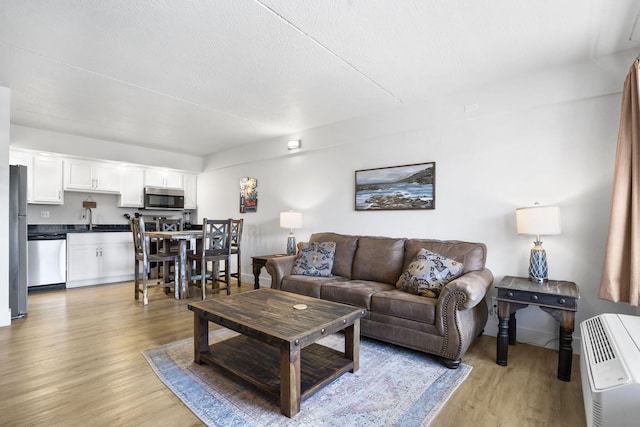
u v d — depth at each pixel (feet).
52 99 11.31
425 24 7.00
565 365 7.10
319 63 8.77
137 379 7.00
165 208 19.84
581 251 8.63
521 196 9.55
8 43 7.70
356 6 6.40
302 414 5.84
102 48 7.97
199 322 7.67
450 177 10.89
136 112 12.70
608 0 6.16
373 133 12.70
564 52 8.13
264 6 6.39
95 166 17.28
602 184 8.38
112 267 17.40
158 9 6.45
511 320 9.22
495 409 6.04
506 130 9.84
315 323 6.56
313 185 14.98
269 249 17.01
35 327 10.19
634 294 6.92
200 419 5.67
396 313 8.41
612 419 4.22
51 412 5.80
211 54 8.29
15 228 11.05
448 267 8.96
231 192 19.40
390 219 12.33
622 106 7.46
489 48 7.98
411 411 5.95
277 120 13.69
